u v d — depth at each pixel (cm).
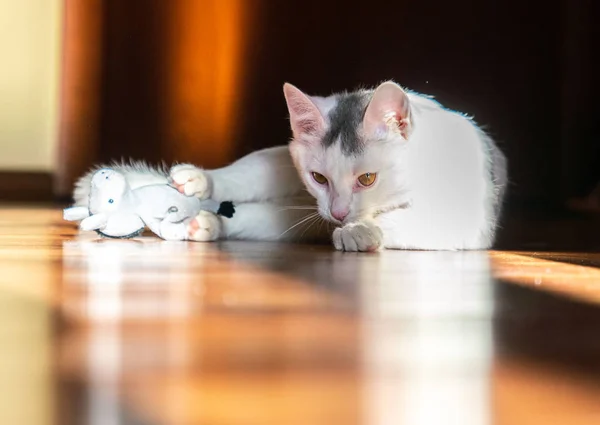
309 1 472
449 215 210
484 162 220
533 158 540
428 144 208
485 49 508
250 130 480
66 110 488
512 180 506
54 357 79
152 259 166
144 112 495
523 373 77
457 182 210
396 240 209
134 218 208
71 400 65
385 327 98
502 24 511
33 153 488
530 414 65
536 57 528
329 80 477
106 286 126
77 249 184
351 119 209
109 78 492
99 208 204
